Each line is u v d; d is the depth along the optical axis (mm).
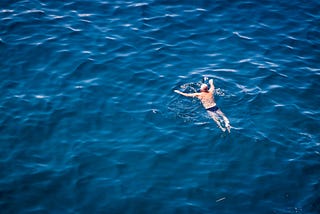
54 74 16156
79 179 12430
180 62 16828
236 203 11773
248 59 17156
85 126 14141
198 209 11586
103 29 18469
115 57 16984
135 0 20438
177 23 19000
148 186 12227
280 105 14930
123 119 14352
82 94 15320
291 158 13047
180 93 14914
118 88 15578
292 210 11578
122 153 13203
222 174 12586
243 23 19234
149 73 16219
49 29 18359
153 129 13953
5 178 12398
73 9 19672
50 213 11484
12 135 13766
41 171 12656
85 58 16891
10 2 19938
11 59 16750
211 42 18016
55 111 14648
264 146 13367
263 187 12227
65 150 13344
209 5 20281
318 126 14188
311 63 17094
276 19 19578
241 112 14531
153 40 17969
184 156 13094
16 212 11469
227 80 15906
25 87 15586
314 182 12336
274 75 16312
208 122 14070
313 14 19953
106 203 11758
